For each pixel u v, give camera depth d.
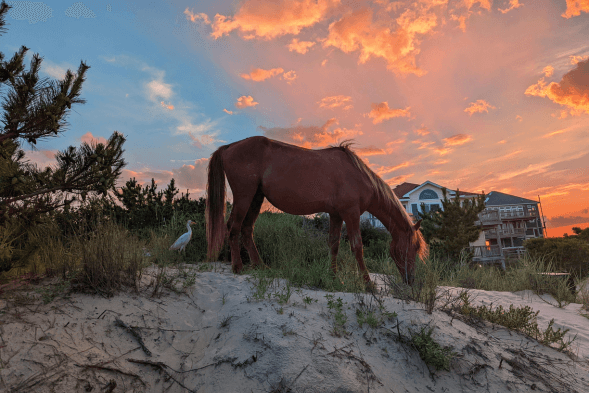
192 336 3.18
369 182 5.48
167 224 7.96
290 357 2.70
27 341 2.39
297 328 3.11
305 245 7.08
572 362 3.54
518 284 7.09
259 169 5.26
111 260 3.47
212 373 2.65
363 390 2.57
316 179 5.19
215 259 6.20
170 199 8.99
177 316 3.41
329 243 5.64
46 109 3.14
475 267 9.37
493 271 8.59
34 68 3.20
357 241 5.18
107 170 3.82
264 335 2.93
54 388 2.16
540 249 14.77
